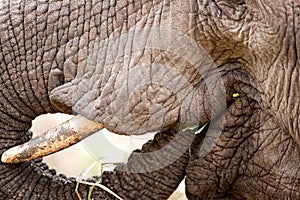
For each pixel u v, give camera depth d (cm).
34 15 913
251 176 968
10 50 919
